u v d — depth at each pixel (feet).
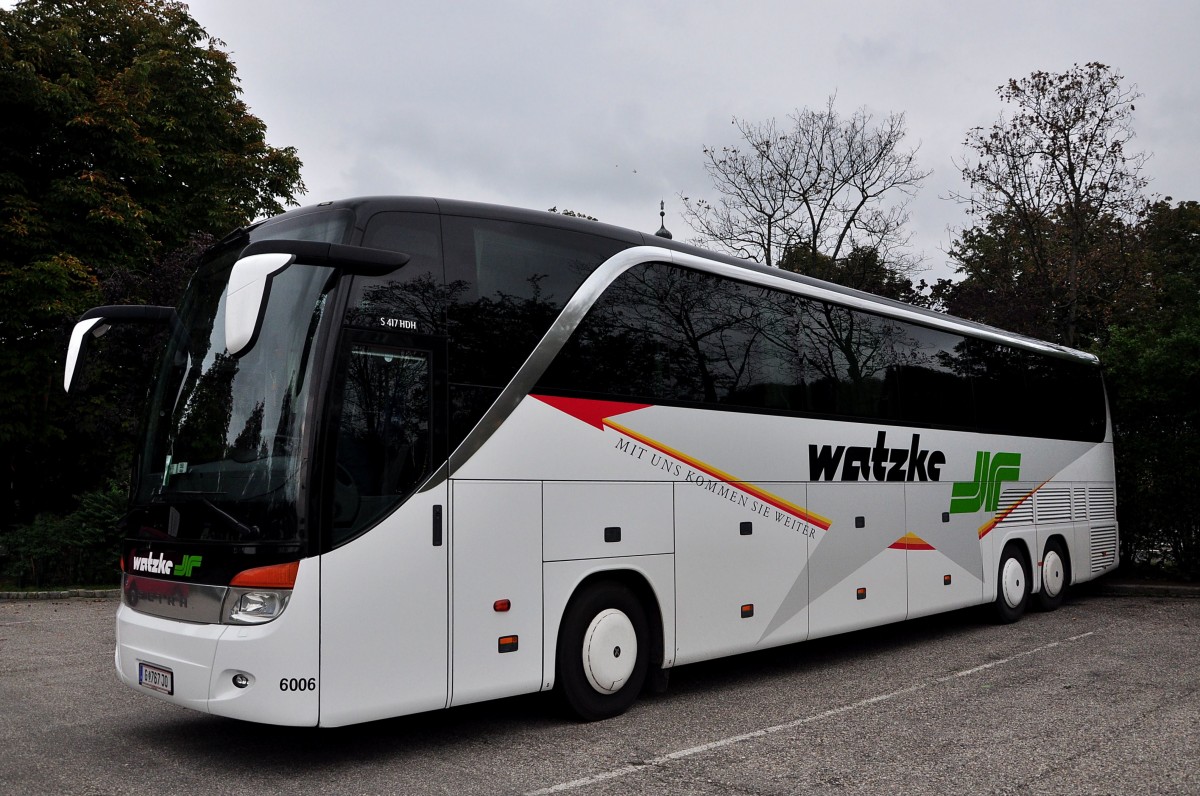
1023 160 77.05
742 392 27.32
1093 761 19.25
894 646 34.55
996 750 20.15
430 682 19.22
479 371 20.79
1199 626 38.45
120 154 67.31
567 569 22.04
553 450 21.98
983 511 38.01
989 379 39.47
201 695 17.85
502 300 21.50
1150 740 20.83
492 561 20.49
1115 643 34.17
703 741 21.12
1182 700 24.73
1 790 17.65
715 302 26.94
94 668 30.58
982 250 97.55
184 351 21.12
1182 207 133.28
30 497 68.64
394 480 19.06
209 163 74.13
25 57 63.82
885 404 33.12
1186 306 53.11
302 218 20.66
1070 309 78.54
